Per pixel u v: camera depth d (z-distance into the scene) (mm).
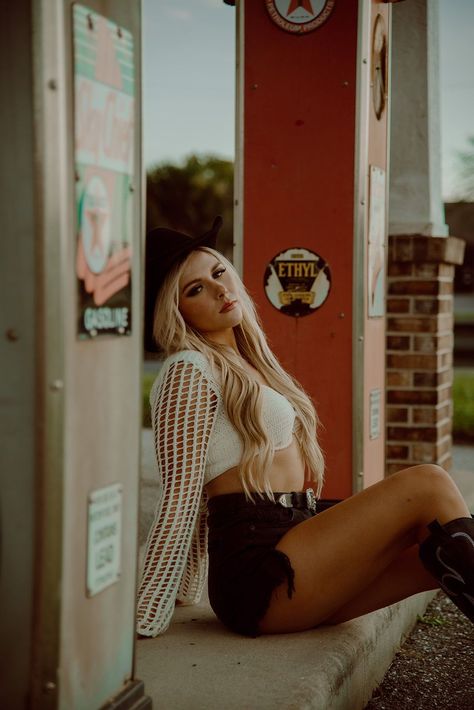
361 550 2641
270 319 4066
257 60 4016
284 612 2699
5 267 1720
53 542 1744
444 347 5875
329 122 3961
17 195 1706
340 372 4000
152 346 3027
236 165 4082
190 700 2299
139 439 2121
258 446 2723
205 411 2738
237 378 2781
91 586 1906
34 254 1702
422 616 3934
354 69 3908
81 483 1852
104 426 1941
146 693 2336
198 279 2889
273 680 2426
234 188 4098
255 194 4066
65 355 1755
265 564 2635
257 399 2750
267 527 2707
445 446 6008
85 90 1826
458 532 2561
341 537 2635
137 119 2061
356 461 3990
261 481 2727
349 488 4000
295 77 3980
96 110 1871
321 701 2396
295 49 3969
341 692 2592
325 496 4023
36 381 1715
